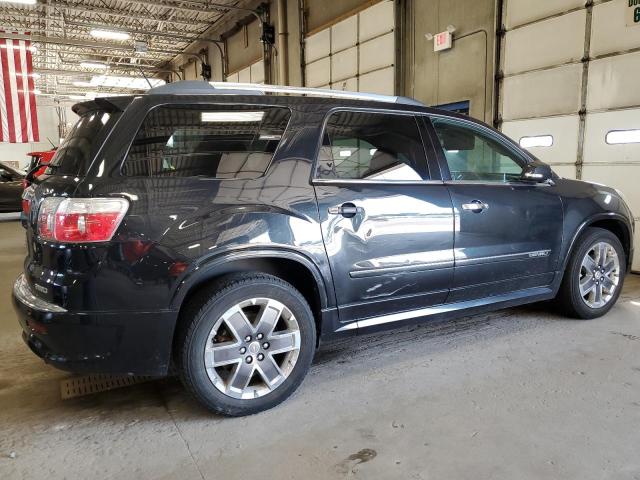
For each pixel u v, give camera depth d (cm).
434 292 287
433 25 838
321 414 234
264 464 196
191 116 229
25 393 263
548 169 322
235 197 226
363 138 268
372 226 258
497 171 322
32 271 219
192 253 213
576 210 346
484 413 232
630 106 551
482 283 306
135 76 2280
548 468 190
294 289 239
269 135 243
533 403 240
